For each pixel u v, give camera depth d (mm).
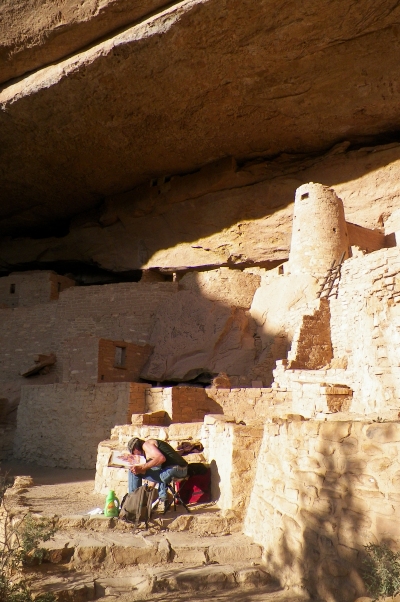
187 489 6871
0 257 26844
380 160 18281
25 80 16203
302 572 4176
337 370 9523
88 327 20422
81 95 16219
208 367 16859
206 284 19016
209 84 15633
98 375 15664
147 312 19719
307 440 4445
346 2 12445
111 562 5066
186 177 21438
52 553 5008
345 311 12664
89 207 24531
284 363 11992
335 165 19031
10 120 17672
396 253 11609
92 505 7176
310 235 16406
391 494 3504
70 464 12531
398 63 14586
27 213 24969
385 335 6145
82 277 26781
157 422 11102
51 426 13336
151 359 18000
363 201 18484
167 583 4637
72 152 19703
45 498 7863
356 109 16672
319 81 15430
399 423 3625
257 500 5500
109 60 14672
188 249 21953
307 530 4195
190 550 5180
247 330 17188
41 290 23203
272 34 13547
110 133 18375
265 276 18812
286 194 19906
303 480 4398
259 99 16375
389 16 12906
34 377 20250
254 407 11273
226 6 12633
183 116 17375
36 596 4340
